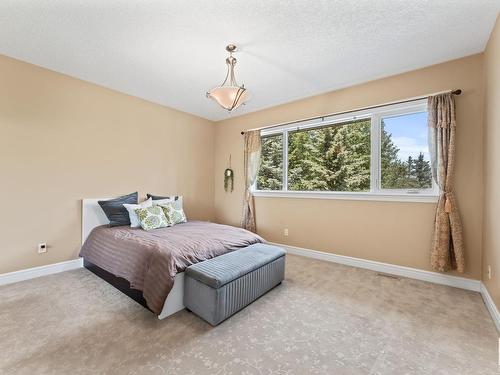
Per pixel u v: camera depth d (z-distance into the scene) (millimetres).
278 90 3420
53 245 2865
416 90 2791
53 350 1533
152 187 3916
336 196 3375
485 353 1544
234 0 1786
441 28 2084
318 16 1948
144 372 1366
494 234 2002
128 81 3158
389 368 1417
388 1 1791
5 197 2545
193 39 2264
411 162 2904
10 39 2270
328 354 1528
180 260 2068
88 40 2287
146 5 1841
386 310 2066
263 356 1505
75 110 3043
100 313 1980
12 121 2582
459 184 2531
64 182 2953
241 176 4555
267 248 2623
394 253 2936
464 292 2414
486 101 2295
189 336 1697
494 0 1773
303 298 2285
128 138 3592
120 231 2852
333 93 3424
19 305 2090
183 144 4387
